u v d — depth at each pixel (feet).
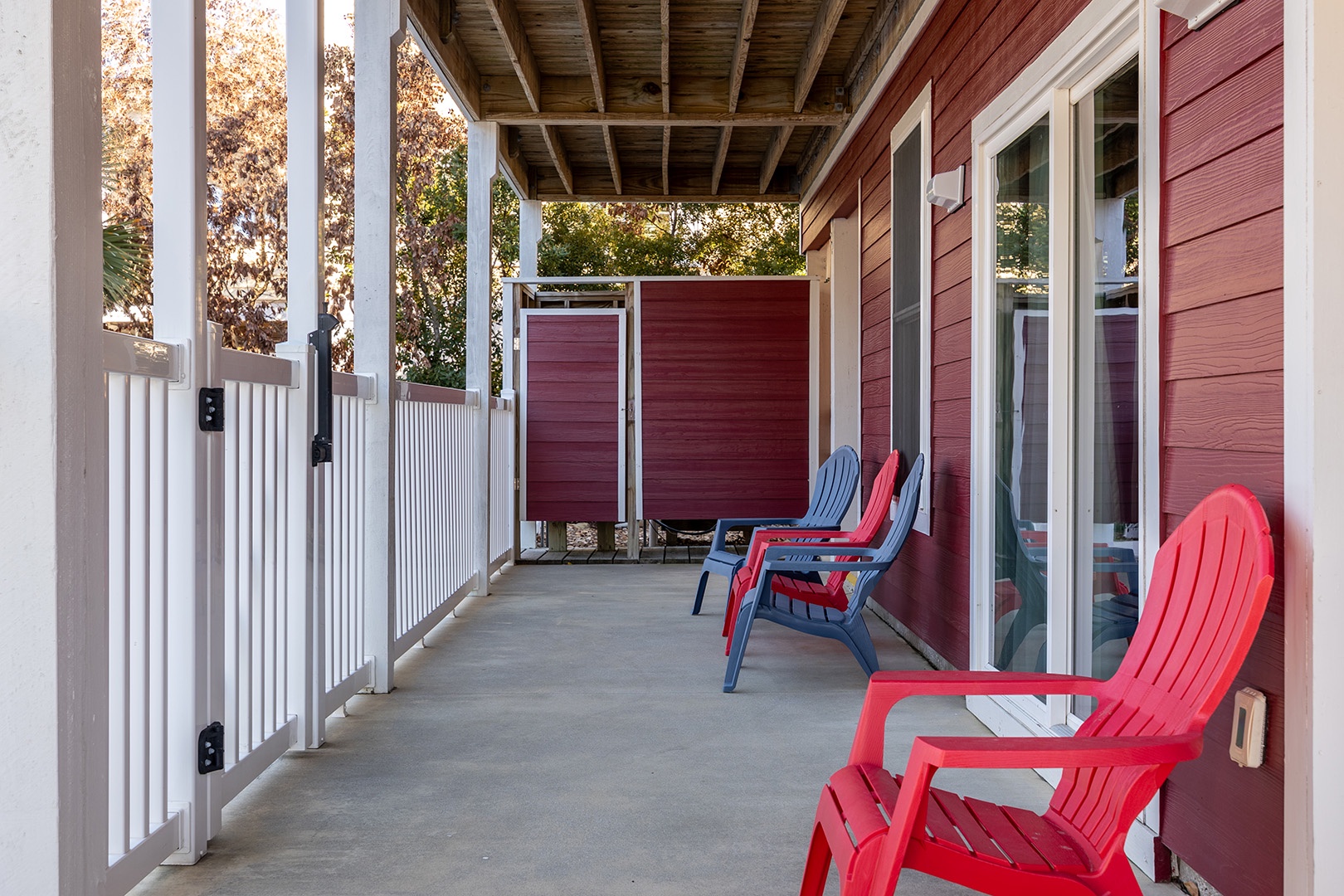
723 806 9.17
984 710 11.73
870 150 19.62
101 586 5.97
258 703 9.63
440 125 49.49
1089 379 9.87
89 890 5.86
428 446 16.43
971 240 12.96
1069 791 6.70
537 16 17.76
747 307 27.55
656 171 28.09
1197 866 7.15
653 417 27.45
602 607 19.83
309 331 10.71
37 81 5.38
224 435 8.57
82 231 5.71
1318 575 5.87
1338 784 5.87
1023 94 10.83
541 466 27.53
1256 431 6.51
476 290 21.56
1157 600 6.71
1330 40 5.82
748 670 14.57
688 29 18.15
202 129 7.88
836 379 24.00
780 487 27.55
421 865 7.92
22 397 5.44
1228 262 6.86
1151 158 7.86
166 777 7.62
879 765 6.87
